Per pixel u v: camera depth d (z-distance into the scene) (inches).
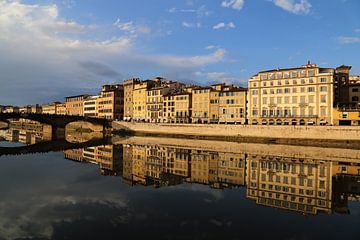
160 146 3595.0
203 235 838.5
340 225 934.4
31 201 1159.6
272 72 4539.9
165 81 6894.7
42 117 5191.9
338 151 3070.9
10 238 804.6
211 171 1926.7
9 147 3304.6
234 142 4183.1
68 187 1407.5
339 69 4744.1
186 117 5575.8
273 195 1306.6
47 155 2596.0
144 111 6535.4
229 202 1182.3
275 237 832.3
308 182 1571.1
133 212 1035.9
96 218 970.1
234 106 4995.1
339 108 3988.7
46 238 806.5
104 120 6186.0
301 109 4269.2
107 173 1814.7
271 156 2655.0
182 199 1221.1
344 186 1483.8
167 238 814.5
